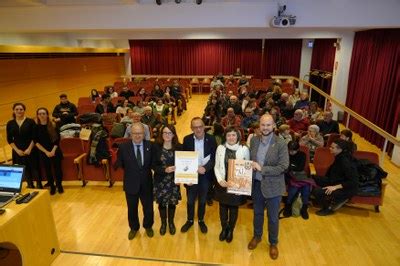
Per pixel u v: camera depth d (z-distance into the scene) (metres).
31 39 7.80
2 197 2.44
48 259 2.61
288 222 3.35
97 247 2.90
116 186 4.28
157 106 7.10
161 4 5.46
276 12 5.33
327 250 2.87
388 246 2.93
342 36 8.00
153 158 2.79
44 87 7.59
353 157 3.54
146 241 2.99
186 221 3.33
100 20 5.63
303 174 3.42
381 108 6.12
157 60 13.29
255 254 2.80
